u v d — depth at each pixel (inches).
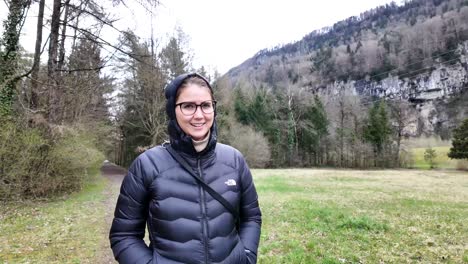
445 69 4207.7
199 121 75.3
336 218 368.2
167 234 70.5
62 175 572.7
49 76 515.2
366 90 4471.0
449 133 3221.0
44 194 523.2
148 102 1262.3
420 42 4640.8
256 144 1861.5
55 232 300.4
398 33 4960.6
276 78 3988.7
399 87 4404.5
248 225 85.0
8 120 445.4
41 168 507.8
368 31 5639.8
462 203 507.8
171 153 77.3
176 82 76.4
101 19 471.8
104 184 802.2
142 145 1354.6
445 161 2135.8
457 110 3590.1
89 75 607.8
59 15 497.4
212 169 77.9
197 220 72.0
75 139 572.4
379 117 2219.5
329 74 4480.8
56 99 542.9
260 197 561.3
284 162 2237.9
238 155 86.3
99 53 594.9
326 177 1106.1
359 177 1138.0
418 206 472.4
